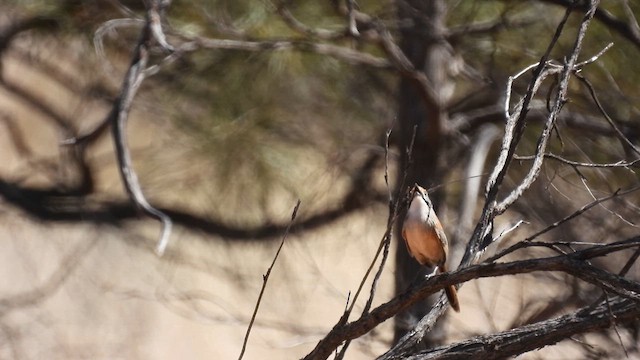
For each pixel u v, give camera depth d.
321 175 12.04
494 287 11.17
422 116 11.07
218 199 11.87
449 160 11.78
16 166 14.40
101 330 16.92
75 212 12.87
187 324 18.19
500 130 11.47
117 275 15.24
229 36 10.50
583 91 10.84
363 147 11.67
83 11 10.74
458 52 11.35
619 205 10.07
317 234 12.80
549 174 10.55
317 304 13.80
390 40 10.17
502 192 10.87
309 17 10.63
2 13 11.30
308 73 11.41
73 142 7.69
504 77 11.29
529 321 9.51
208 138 11.26
